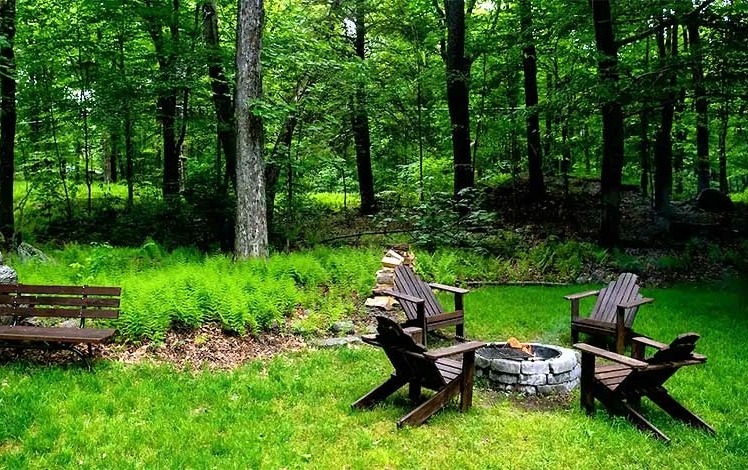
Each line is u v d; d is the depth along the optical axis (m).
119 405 4.81
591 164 21.02
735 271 11.78
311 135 13.30
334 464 3.95
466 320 8.34
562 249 12.34
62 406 4.70
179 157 16.11
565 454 4.14
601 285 10.97
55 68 13.59
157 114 13.48
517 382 5.46
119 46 13.73
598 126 15.91
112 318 6.09
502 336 7.64
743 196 18.97
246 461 3.94
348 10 15.12
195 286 7.26
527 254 12.30
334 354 6.61
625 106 12.70
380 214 16.27
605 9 11.88
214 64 12.12
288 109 10.09
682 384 5.66
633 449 4.23
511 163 15.96
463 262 11.76
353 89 12.94
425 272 10.80
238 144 9.73
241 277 8.09
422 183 15.84
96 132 14.62
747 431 4.57
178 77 12.19
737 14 10.39
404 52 16.11
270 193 13.35
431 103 16.44
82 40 12.93
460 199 13.95
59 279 7.99
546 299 9.70
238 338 6.81
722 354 6.62
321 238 13.79
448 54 14.16
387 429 4.57
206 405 4.96
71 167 15.55
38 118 13.86
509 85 16.30
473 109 16.20
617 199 12.70
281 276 8.73
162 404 4.88
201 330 6.79
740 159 19.17
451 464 3.97
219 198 12.61
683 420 4.78
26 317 6.65
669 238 13.95
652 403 5.29
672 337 7.39
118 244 12.45
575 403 5.22
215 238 12.69
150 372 5.64
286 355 6.52
